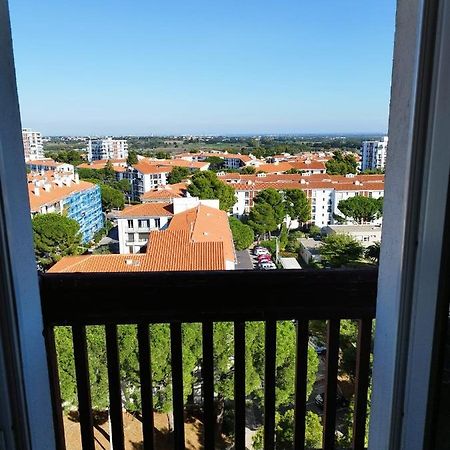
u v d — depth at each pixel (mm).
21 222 807
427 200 673
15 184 783
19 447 835
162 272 1022
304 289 1031
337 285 1036
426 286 699
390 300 796
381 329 841
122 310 1019
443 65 615
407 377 767
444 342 705
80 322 1027
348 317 1064
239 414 1132
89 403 1117
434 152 648
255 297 1025
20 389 814
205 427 1141
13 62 766
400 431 802
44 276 1000
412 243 711
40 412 885
